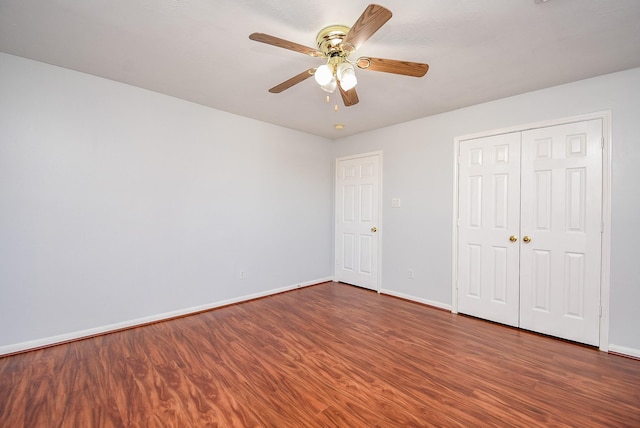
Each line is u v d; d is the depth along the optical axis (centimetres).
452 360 229
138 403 176
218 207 348
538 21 178
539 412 170
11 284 231
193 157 327
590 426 159
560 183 269
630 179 237
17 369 210
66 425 158
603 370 215
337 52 188
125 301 284
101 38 204
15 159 231
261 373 209
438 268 352
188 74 257
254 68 245
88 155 263
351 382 199
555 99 271
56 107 247
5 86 227
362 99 305
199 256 334
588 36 193
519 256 292
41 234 242
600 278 250
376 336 272
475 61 227
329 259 482
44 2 167
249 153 376
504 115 301
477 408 174
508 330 288
